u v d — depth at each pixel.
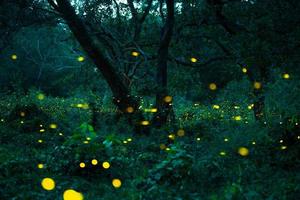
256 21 13.07
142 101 14.77
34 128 13.31
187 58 17.81
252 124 10.98
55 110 21.56
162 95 14.08
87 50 13.92
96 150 8.09
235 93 19.62
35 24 15.05
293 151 8.83
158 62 15.07
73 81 20.47
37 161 8.49
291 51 11.88
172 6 14.63
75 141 8.50
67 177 7.46
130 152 10.34
